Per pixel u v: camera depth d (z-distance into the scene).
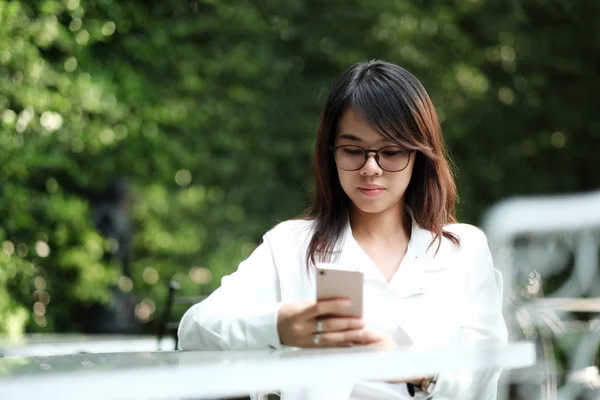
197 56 10.48
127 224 10.03
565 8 12.95
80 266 9.00
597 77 13.32
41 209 8.88
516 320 2.69
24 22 8.05
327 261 2.65
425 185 2.70
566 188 13.29
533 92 13.20
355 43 12.36
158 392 1.54
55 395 1.45
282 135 12.04
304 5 12.23
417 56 12.31
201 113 10.79
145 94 9.48
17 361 2.20
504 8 12.85
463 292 2.65
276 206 12.04
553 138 13.57
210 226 11.77
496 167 13.29
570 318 3.26
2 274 8.13
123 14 9.07
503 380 2.51
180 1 10.15
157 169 10.02
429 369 1.88
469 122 13.08
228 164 11.33
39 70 8.14
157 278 10.73
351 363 1.76
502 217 1.56
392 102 2.55
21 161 8.19
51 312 9.21
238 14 10.91
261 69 11.59
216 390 1.60
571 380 2.75
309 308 2.20
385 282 2.59
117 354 2.31
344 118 2.59
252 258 2.71
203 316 2.46
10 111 8.13
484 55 13.03
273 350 2.17
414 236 2.67
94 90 8.47
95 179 9.36
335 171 2.70
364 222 2.71
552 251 1.92
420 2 12.67
